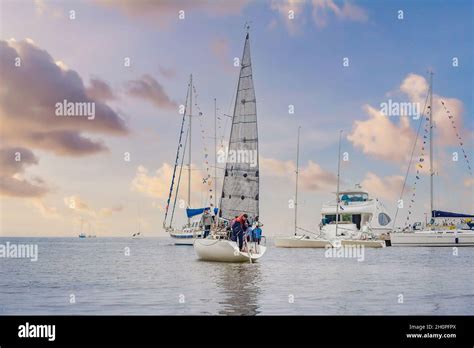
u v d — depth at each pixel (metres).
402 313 16.98
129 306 18.14
